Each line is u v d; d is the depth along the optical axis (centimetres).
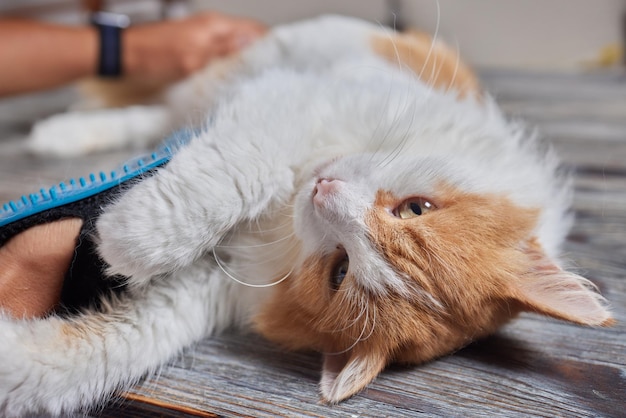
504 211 40
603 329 40
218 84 55
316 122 43
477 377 37
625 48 99
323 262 39
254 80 47
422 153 41
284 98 43
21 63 61
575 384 37
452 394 36
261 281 41
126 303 38
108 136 59
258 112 42
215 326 41
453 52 62
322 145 42
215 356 39
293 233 40
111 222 37
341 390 36
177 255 38
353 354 38
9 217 35
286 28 58
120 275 37
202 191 38
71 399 36
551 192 45
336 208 39
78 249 36
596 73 95
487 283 38
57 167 54
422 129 43
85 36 62
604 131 67
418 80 50
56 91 80
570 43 100
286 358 39
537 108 74
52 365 35
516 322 41
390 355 38
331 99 44
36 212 35
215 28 63
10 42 60
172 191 38
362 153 41
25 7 79
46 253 35
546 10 97
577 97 79
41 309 36
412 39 58
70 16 82
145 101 65
